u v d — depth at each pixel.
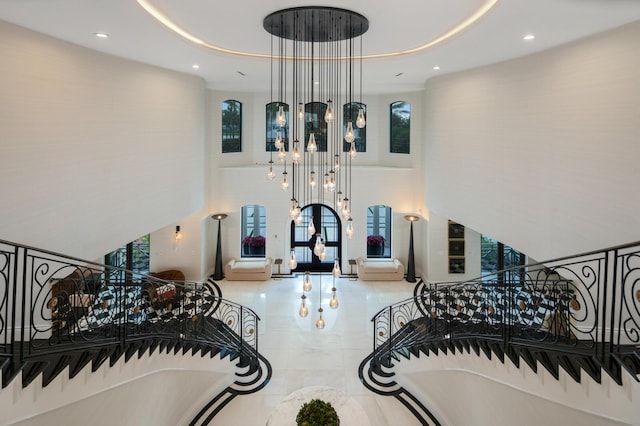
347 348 8.82
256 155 13.47
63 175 6.72
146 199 8.78
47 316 6.37
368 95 13.30
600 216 6.22
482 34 6.33
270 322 9.99
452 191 9.80
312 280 12.88
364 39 7.05
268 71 9.68
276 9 5.60
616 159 5.96
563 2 5.01
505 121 8.16
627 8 5.20
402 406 6.99
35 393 3.81
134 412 5.39
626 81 5.80
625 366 3.70
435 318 7.86
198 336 7.86
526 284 7.14
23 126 6.01
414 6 5.49
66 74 6.77
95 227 7.42
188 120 10.05
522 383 4.89
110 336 5.65
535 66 7.42
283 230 13.22
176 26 6.45
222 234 13.16
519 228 7.85
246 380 7.64
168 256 12.27
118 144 7.97
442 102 9.98
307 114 13.23
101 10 5.37
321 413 5.05
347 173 12.98
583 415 4.17
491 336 5.80
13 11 5.39
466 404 6.07
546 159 7.21
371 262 13.12
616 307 6.05
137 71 8.45
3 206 5.70
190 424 6.58
